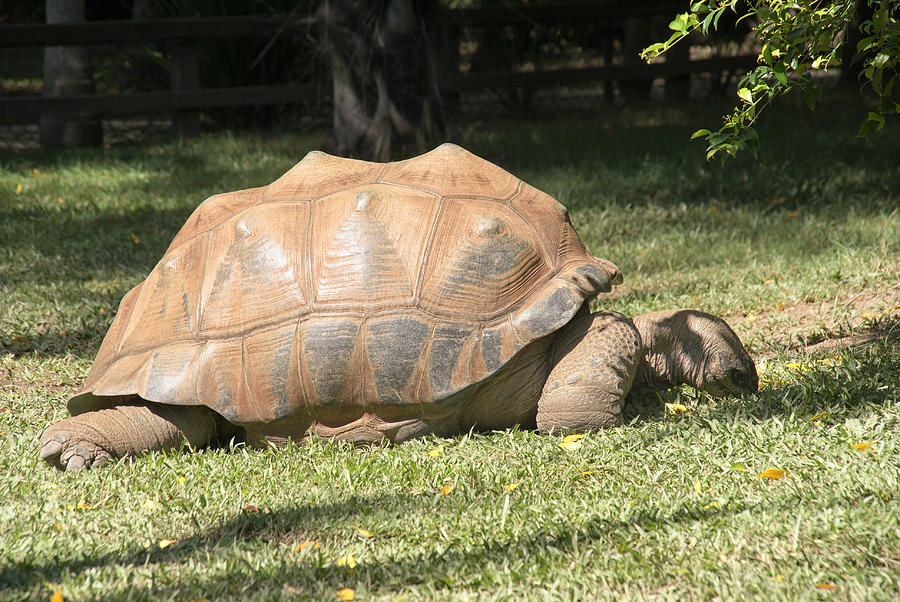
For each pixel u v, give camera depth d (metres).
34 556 9.70
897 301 17.39
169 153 38.59
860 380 12.99
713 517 9.65
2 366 17.45
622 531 9.51
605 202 28.48
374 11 33.53
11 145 45.22
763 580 8.34
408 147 35.00
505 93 48.03
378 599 8.55
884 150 33.03
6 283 22.73
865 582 8.16
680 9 43.06
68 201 31.11
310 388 12.28
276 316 12.43
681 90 47.44
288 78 46.81
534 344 12.62
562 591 8.53
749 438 11.52
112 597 8.57
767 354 15.70
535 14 43.19
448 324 12.20
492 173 13.79
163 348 12.77
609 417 12.34
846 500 9.68
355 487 11.33
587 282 12.62
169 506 10.99
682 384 13.81
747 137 12.20
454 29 43.38
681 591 8.40
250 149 39.03
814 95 12.20
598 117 45.47
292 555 9.60
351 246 12.56
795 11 12.26
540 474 11.23
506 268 12.50
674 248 23.66
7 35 39.72
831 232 23.48
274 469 12.02
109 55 49.62
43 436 12.61
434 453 12.01
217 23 41.41
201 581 8.99
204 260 13.20
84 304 20.94
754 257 22.48
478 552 9.31
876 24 11.73
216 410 12.37
